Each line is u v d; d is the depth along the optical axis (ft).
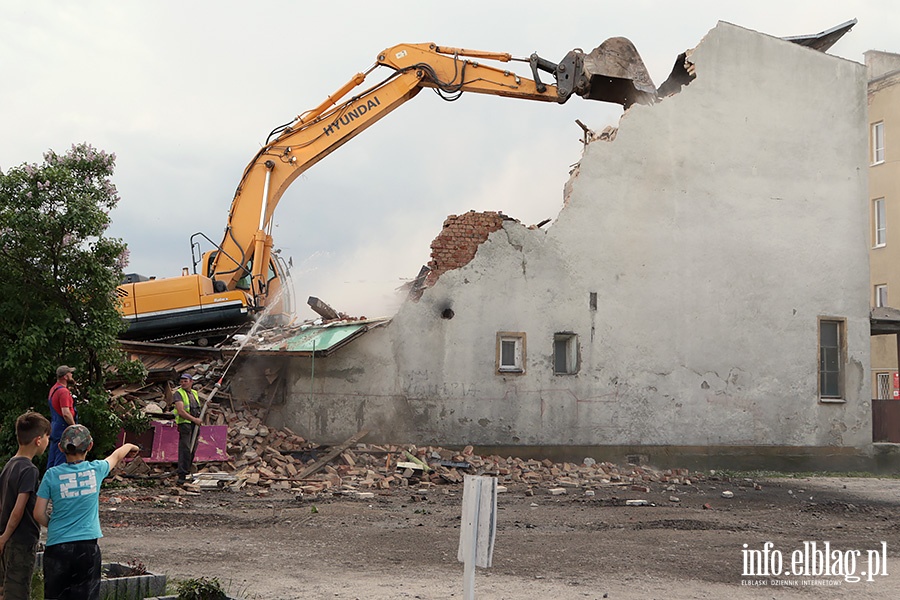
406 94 66.13
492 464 54.75
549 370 60.75
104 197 44.93
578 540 32.42
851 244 70.23
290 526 34.73
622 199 63.98
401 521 36.83
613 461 61.36
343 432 55.83
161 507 38.88
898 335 74.18
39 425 18.58
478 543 17.74
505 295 60.18
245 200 65.57
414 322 58.03
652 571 26.96
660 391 63.31
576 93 66.23
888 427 71.77
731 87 67.87
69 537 17.53
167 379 53.93
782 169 68.64
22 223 41.93
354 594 23.04
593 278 62.59
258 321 63.21
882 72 119.14
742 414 65.31
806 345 67.82
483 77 66.54
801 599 23.76
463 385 58.59
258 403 56.13
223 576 24.86
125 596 20.84
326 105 66.23
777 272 67.56
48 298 44.01
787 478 60.95
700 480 57.36
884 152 113.19
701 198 66.08
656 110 65.57
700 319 65.05
